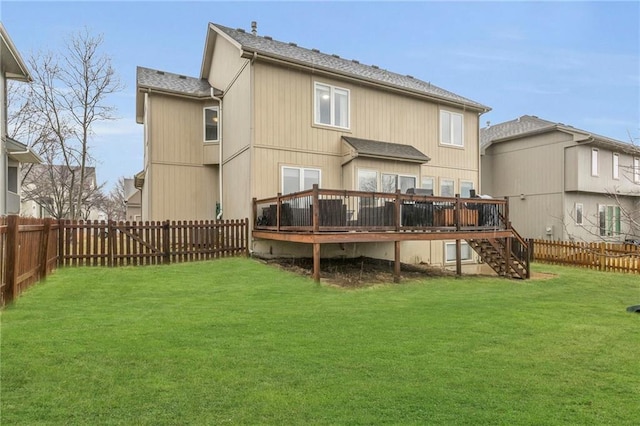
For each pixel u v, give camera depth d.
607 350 4.64
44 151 22.23
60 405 3.03
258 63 11.61
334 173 12.91
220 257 11.28
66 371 3.62
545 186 19.83
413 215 10.35
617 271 13.70
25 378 3.46
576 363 4.20
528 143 20.70
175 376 3.59
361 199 9.72
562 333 5.32
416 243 14.66
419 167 13.76
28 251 6.86
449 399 3.28
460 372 3.86
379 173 12.89
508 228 12.08
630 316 6.46
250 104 11.49
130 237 10.06
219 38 14.54
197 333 4.86
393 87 13.93
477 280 10.90
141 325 5.13
